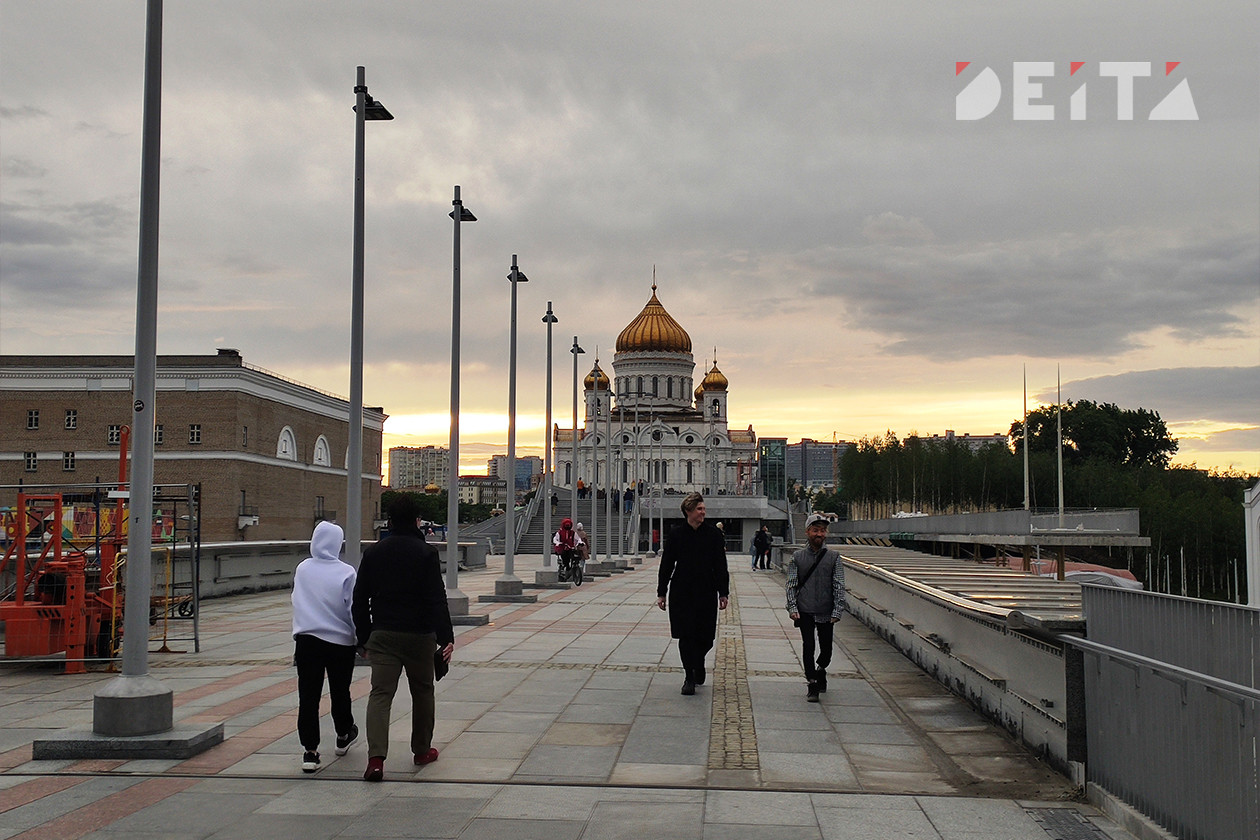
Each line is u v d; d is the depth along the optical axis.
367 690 12.82
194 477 76.00
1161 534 83.56
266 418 81.69
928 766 9.24
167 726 9.68
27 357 80.88
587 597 28.55
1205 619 6.57
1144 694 7.38
